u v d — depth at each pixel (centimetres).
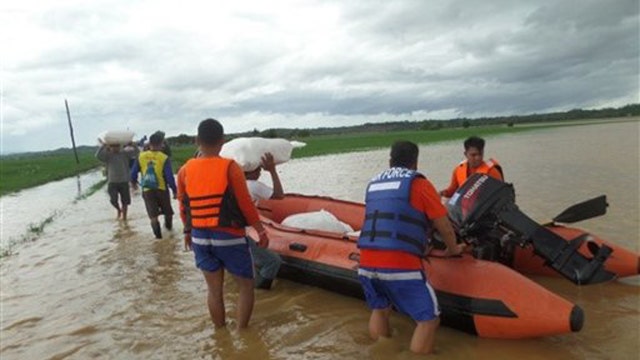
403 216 411
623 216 802
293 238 618
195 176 472
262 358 433
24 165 4803
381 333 448
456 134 6097
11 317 564
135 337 491
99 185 2145
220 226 464
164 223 1034
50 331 518
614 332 438
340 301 554
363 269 429
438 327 471
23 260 827
